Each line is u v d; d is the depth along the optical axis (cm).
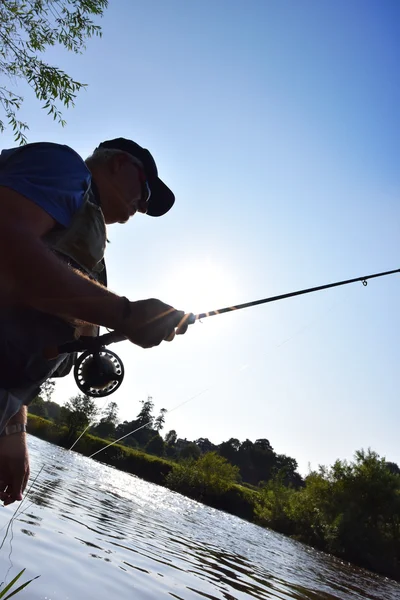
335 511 2930
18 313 143
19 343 148
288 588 880
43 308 139
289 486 3703
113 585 450
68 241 154
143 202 203
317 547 2797
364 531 2761
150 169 193
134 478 3444
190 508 2394
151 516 1355
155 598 460
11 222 129
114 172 185
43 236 147
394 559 2628
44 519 669
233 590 657
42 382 170
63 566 452
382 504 2877
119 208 190
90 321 144
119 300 144
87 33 646
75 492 1240
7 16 612
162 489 3319
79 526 725
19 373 154
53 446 3531
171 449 7012
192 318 162
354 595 1136
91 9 633
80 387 198
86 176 152
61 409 4022
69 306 138
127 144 190
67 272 135
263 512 3344
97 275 178
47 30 635
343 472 3048
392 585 1959
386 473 2964
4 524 545
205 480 3834
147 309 147
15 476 212
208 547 1092
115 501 1407
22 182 133
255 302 280
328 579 1332
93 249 161
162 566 652
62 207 142
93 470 2588
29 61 620
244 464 10100
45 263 130
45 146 143
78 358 195
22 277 131
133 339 149
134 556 648
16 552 444
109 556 585
